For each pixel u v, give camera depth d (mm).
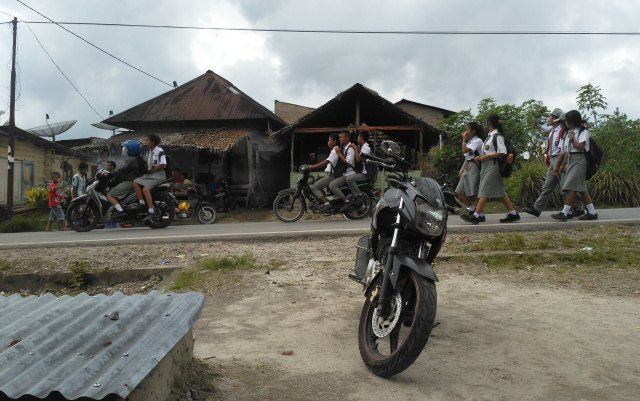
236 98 22656
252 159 21359
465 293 5539
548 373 3578
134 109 22641
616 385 3387
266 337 4363
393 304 3615
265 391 3332
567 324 4551
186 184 15305
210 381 3459
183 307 3508
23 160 23281
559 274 6215
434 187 3855
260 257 7305
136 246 8336
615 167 14609
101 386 2359
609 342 4125
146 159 10688
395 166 4230
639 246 7160
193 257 7562
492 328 4484
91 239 8789
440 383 3453
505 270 6406
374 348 3746
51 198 14516
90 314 3348
